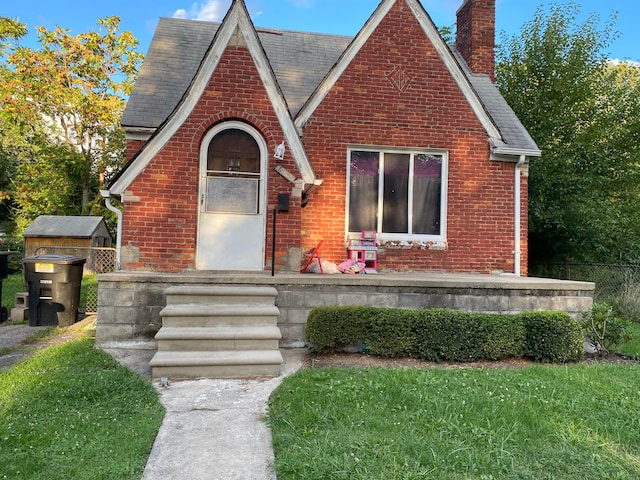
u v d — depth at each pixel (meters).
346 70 8.68
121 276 6.21
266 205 7.38
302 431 3.47
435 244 8.90
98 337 6.18
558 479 2.88
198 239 7.26
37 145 24.59
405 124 8.83
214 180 7.34
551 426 3.66
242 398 4.32
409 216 8.98
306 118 8.53
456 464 2.99
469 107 9.05
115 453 3.08
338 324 5.77
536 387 4.60
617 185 14.39
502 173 9.18
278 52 10.41
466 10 11.48
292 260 7.39
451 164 8.98
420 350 5.77
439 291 6.64
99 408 3.94
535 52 14.74
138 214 7.07
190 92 7.21
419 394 4.24
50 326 7.95
